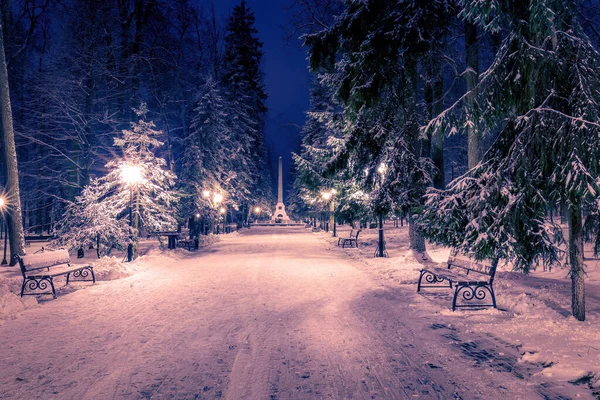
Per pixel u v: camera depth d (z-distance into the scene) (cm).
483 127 754
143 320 686
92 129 2430
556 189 588
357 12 1357
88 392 398
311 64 1525
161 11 2911
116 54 2558
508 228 612
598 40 851
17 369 462
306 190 3828
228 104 4075
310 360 485
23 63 2608
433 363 471
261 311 747
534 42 625
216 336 588
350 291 943
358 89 1372
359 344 546
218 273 1274
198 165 3128
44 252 1007
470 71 1245
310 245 2464
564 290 842
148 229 1788
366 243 2427
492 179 646
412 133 1412
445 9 1233
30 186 2909
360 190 1770
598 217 609
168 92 3116
